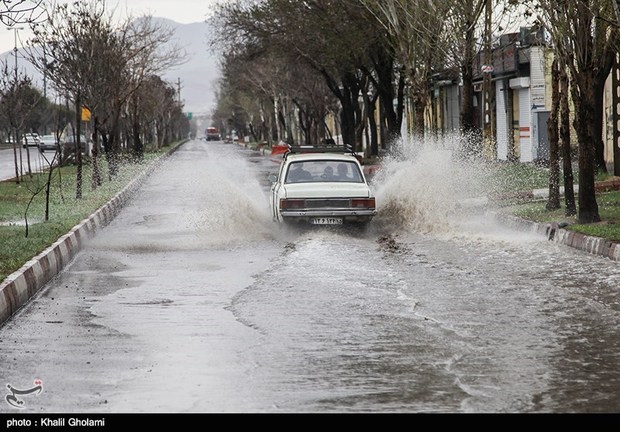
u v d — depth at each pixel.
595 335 13.06
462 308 15.10
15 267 17.80
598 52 29.28
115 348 12.71
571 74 24.38
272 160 73.50
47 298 17.06
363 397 10.14
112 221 32.41
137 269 20.52
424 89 44.62
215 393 10.38
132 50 68.62
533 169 44.41
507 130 61.16
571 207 26.12
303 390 10.45
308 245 23.61
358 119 73.25
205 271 19.92
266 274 19.14
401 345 12.61
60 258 21.09
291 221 26.03
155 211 35.53
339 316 14.60
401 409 9.69
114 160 53.81
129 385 10.75
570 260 20.33
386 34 53.00
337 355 12.09
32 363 11.91
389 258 21.11
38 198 38.53
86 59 47.38
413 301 15.73
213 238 25.67
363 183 27.28
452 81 72.88
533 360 11.70
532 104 56.69
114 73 55.06
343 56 59.06
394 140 58.50
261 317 14.66
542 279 17.88
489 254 21.52
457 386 10.53
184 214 33.22
